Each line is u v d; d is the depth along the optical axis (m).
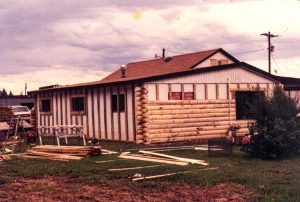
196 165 14.14
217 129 24.06
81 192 10.81
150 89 22.22
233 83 24.81
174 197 9.93
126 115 23.33
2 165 15.76
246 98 25.45
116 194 10.43
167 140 22.47
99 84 24.78
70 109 28.16
